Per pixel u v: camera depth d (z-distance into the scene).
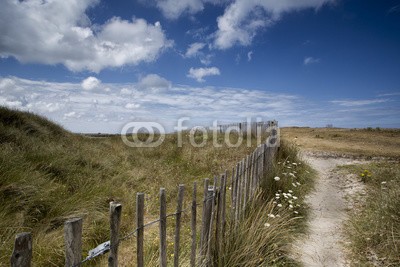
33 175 4.77
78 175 5.62
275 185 5.90
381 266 3.47
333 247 4.17
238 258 3.24
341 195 6.80
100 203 4.74
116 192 5.36
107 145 10.47
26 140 6.71
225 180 3.38
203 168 8.12
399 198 4.62
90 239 3.77
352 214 5.38
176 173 7.36
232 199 3.71
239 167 3.98
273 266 3.42
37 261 3.09
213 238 3.20
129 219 4.49
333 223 5.06
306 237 4.45
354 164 10.18
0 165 4.58
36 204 4.12
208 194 2.99
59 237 3.52
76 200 4.54
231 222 3.66
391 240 3.75
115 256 1.69
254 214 4.23
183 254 3.30
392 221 4.12
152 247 3.51
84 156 6.89
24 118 8.55
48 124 9.59
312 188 7.19
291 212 4.97
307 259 3.80
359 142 17.73
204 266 2.91
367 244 4.00
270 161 7.12
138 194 1.95
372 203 5.36
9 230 3.44
